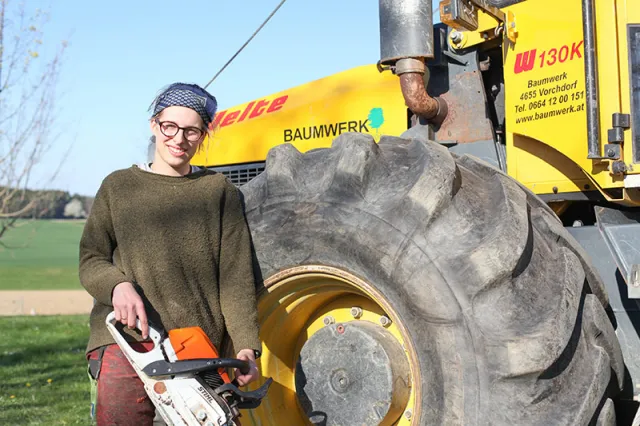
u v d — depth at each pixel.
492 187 2.61
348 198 2.65
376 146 2.72
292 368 2.97
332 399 2.70
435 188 2.47
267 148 4.39
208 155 4.74
